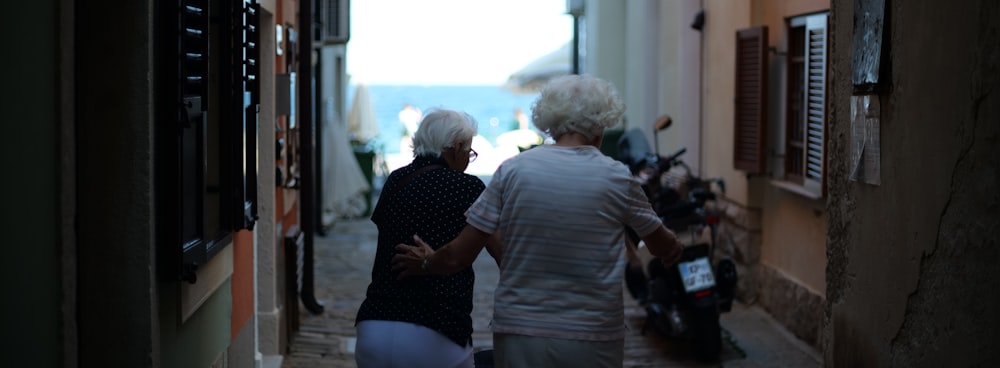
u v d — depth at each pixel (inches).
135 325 159.5
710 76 462.0
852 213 213.3
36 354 144.6
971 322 158.2
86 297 159.3
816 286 339.9
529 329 153.8
